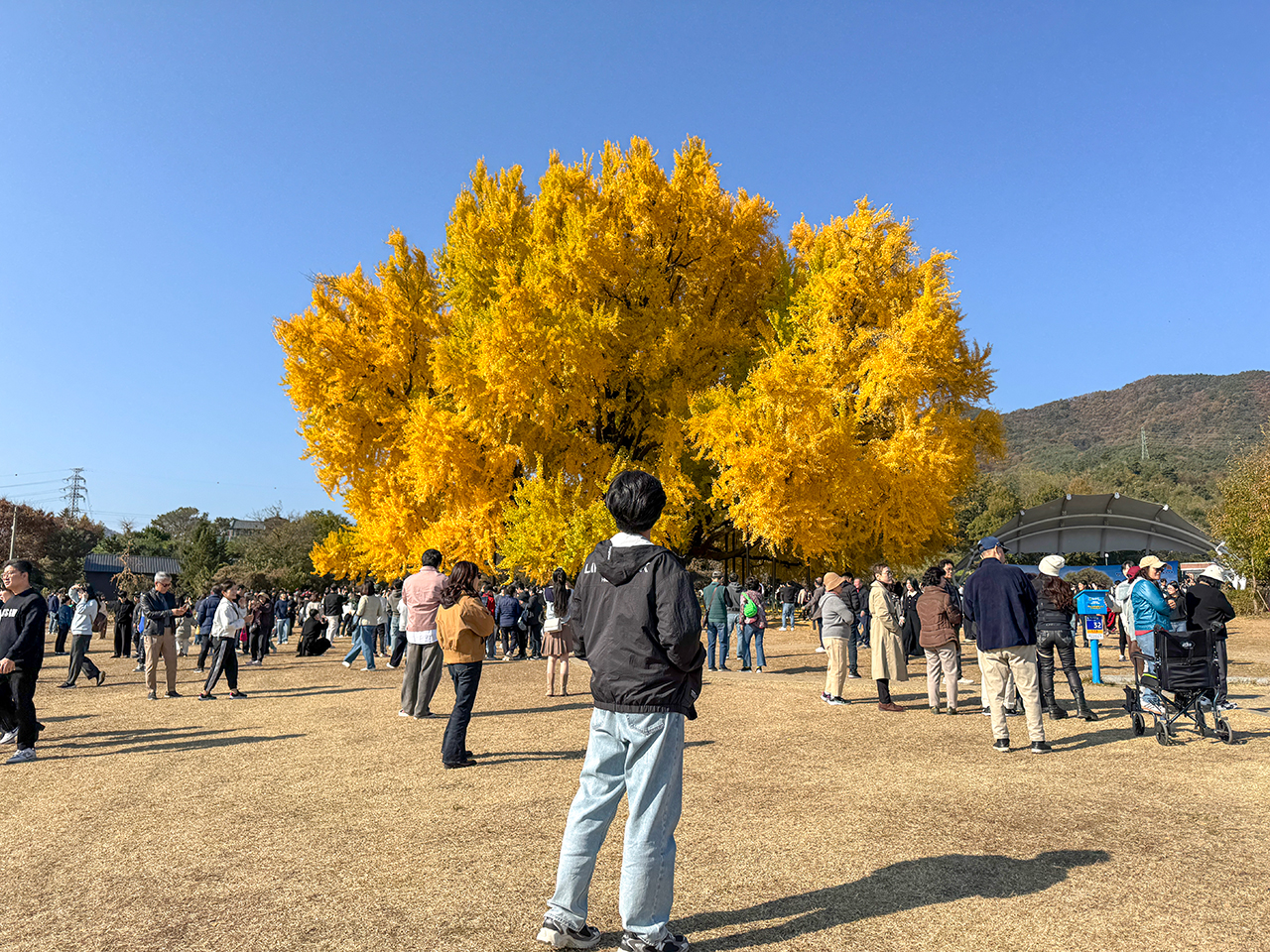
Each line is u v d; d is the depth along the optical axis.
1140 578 7.69
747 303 28.06
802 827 4.59
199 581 53.53
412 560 26.88
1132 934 3.04
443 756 6.62
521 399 23.28
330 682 13.84
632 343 24.81
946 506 23.11
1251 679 11.41
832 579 10.20
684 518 25.03
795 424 21.20
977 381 24.53
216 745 7.80
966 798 5.17
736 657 17.77
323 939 3.16
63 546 66.12
